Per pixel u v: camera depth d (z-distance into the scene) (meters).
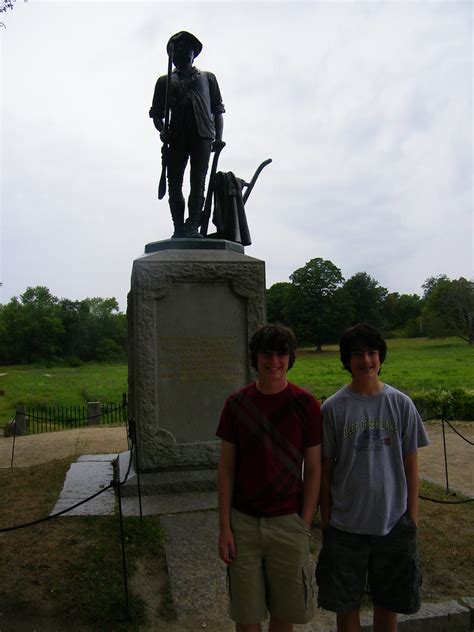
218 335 5.73
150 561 4.07
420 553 4.38
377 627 2.77
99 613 3.50
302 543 2.54
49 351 69.25
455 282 61.91
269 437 2.57
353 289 69.25
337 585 2.68
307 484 2.63
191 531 4.49
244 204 6.61
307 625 3.45
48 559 4.04
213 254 5.84
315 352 56.38
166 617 3.51
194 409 5.61
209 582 3.81
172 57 6.20
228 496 2.60
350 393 2.79
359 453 2.69
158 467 5.46
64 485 5.90
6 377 43.41
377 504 2.65
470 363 38.03
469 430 12.93
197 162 6.31
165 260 5.66
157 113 6.49
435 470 8.59
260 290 5.83
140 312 5.56
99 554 4.08
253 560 2.54
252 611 2.51
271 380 2.60
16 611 3.53
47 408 21.70
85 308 75.88
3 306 70.81
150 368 5.53
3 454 11.06
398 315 81.50
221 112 6.62
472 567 4.18
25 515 4.92
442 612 3.56
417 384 25.09
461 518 5.21
